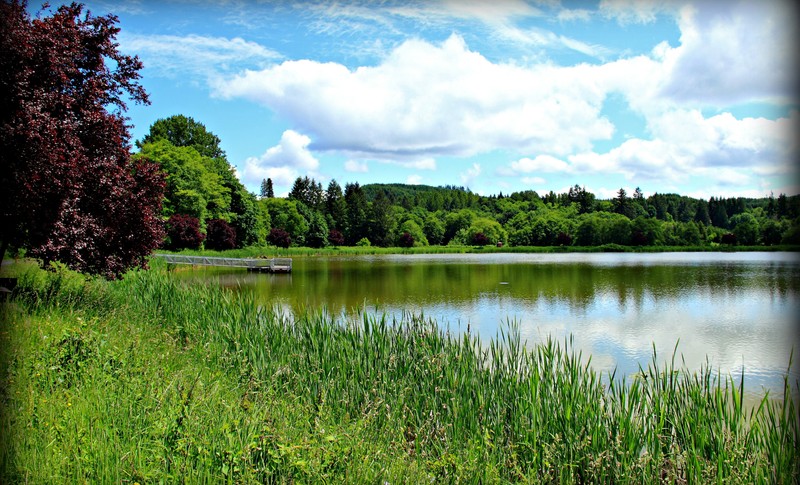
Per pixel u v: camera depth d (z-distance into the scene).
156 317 11.44
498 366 8.09
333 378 7.80
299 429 5.64
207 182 58.50
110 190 11.56
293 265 52.62
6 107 9.30
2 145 8.98
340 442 5.13
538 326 18.14
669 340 16.09
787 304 23.48
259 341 9.02
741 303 23.83
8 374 5.80
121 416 5.17
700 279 34.69
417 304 23.25
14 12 10.09
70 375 6.05
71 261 11.03
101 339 7.29
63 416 5.07
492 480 5.21
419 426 6.69
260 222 77.25
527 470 5.73
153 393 5.71
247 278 34.88
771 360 13.73
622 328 17.97
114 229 11.93
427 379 7.64
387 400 7.11
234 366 8.25
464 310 21.59
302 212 104.44
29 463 4.27
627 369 12.59
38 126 9.30
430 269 45.81
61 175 9.80
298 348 9.09
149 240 12.96
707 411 6.40
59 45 10.54
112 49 12.60
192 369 7.27
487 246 112.25
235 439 4.86
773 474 5.73
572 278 36.03
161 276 16.30
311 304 22.44
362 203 117.38
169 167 51.75
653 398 6.84
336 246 106.88
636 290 28.80
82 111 11.50
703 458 5.79
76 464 4.32
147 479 4.20
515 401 7.07
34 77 10.16
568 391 6.91
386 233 114.88
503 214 149.25
